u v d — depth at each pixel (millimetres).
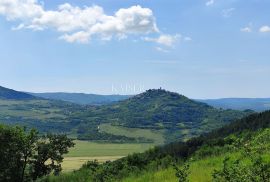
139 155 35594
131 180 26672
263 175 10203
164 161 31203
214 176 11258
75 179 37375
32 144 63125
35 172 63688
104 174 31438
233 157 17844
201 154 33500
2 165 60219
